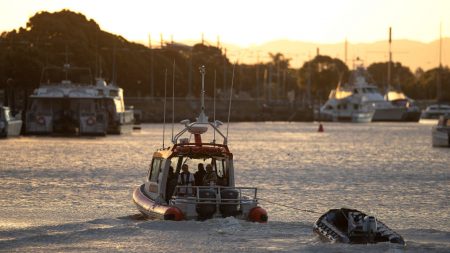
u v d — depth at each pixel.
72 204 76.44
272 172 115.31
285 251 49.47
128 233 54.94
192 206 55.91
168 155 58.34
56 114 195.12
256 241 52.53
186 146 58.56
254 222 56.50
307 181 103.06
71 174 106.50
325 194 88.69
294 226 57.38
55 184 93.94
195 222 55.75
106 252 50.19
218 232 54.41
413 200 84.25
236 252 49.59
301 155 153.88
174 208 55.88
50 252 50.25
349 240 50.56
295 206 77.88
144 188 63.44
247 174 111.69
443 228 65.31
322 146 187.12
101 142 179.62
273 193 88.88
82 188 89.94
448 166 131.62
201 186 56.53
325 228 52.19
